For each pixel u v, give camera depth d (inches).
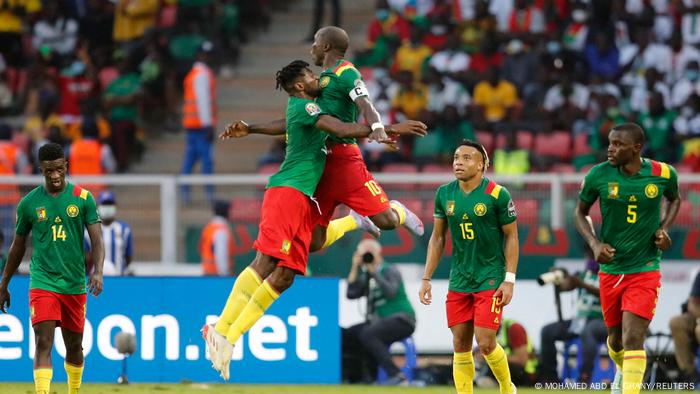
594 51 2512.3
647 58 2522.1
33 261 1226.6
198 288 1647.4
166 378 1642.5
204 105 2359.7
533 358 1670.8
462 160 1195.9
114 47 2795.3
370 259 1694.1
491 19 2576.3
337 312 1653.5
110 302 1652.3
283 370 1648.6
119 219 1971.0
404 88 2437.3
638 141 1184.8
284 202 1174.3
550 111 2364.7
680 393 1578.5
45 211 1213.7
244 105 2741.1
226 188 1956.2
